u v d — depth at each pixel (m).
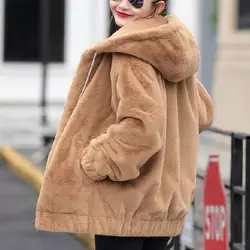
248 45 17.83
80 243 9.24
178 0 24.00
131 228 4.40
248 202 6.20
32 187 13.86
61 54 25.67
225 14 18.47
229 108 18.20
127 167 4.21
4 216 10.94
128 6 4.63
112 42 4.29
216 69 18.83
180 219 4.62
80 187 4.36
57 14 25.62
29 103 25.42
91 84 4.43
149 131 4.18
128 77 4.25
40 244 9.21
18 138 19.94
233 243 6.48
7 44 25.66
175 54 4.32
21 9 25.70
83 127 4.42
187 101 4.71
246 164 6.20
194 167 4.72
